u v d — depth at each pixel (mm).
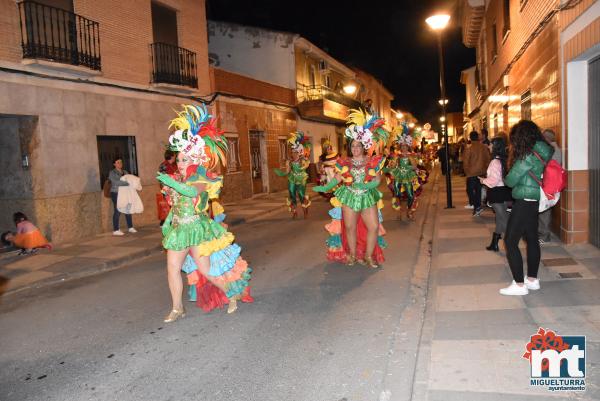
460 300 5723
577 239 7805
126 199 11977
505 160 7707
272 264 8414
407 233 10617
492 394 3631
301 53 26297
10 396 4230
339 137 33156
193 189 5320
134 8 13789
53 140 11172
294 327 5402
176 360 4727
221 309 6125
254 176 21047
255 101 20672
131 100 13555
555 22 8211
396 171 12023
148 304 6578
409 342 4859
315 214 14727
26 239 10070
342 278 7277
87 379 4457
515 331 4680
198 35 16766
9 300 7266
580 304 5223
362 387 4023
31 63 10477
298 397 3918
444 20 14344
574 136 7676
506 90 14539
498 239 7953
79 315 6320
